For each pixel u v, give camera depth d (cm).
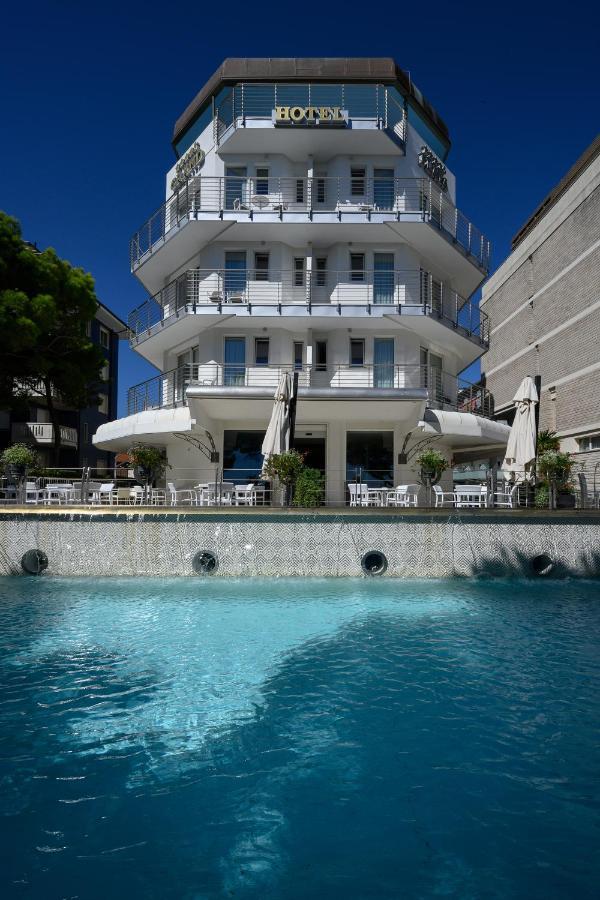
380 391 1914
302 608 1139
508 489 1711
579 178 2736
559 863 405
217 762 548
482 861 407
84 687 734
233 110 2112
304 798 487
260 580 1399
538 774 524
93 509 1466
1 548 1470
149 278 2603
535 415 1647
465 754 561
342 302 2195
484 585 1370
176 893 377
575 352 2758
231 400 1955
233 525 1445
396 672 788
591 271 2630
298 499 1602
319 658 845
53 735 603
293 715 651
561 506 1587
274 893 376
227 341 2214
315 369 2206
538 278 3155
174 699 697
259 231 2153
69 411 3875
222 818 460
